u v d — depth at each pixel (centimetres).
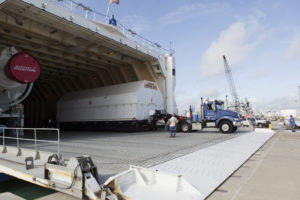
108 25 1773
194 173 505
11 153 657
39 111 3225
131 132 1862
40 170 466
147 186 390
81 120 2173
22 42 1496
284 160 679
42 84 2897
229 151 802
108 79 2330
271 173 524
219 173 509
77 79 2567
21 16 1195
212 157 685
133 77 2161
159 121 1844
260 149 916
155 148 864
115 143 1050
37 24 1329
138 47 1723
